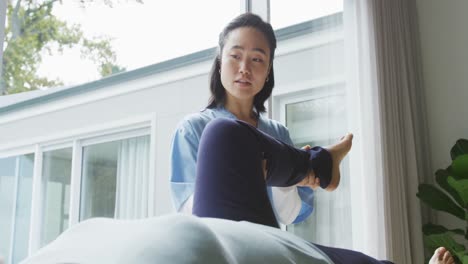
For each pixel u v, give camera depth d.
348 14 2.56
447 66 2.94
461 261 2.34
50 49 1.88
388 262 0.83
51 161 2.07
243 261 0.52
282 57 2.39
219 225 0.58
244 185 0.77
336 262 0.69
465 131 2.86
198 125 1.41
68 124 2.12
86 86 2.15
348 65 2.52
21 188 1.94
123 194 2.42
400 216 2.44
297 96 2.39
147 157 2.53
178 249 0.46
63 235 0.50
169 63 2.52
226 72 1.45
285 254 0.58
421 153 2.75
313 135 2.40
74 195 2.20
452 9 2.97
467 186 2.40
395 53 2.67
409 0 2.92
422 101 2.87
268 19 2.35
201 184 0.78
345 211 2.37
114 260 0.43
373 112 2.49
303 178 0.93
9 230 1.90
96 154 2.31
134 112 2.46
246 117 1.54
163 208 2.53
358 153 2.46
